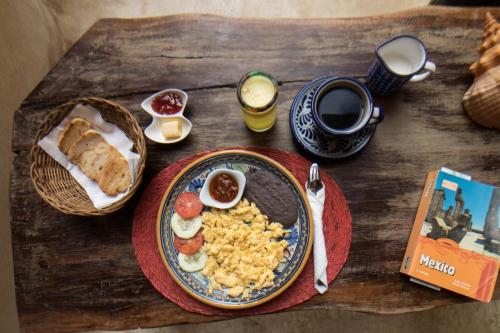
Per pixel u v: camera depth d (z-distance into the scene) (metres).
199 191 0.72
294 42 0.77
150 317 0.71
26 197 0.74
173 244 0.70
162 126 0.73
